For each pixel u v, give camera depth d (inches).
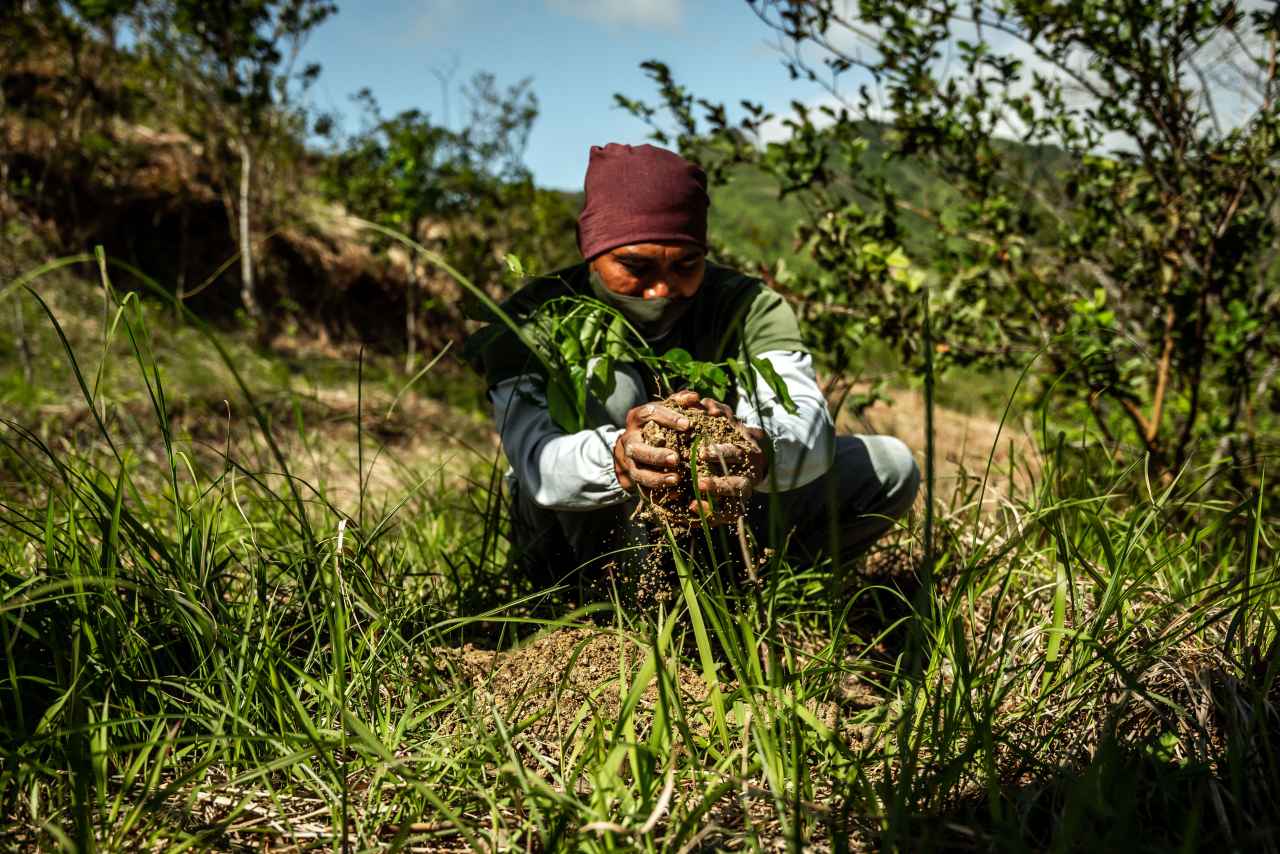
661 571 72.1
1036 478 123.5
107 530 61.9
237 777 52.9
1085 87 153.3
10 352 263.3
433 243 439.5
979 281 160.1
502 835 49.9
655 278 79.1
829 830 49.3
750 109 151.2
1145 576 66.8
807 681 66.5
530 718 59.0
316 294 425.1
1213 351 157.5
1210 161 150.3
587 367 71.2
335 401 283.3
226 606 69.1
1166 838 47.9
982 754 56.0
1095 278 172.4
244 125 403.5
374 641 69.9
